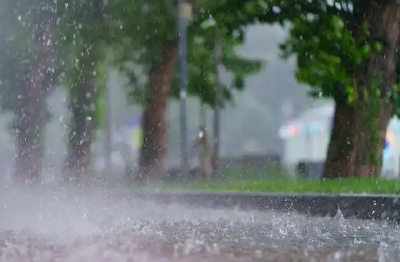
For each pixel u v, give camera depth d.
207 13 37.81
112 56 42.25
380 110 27.67
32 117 40.47
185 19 39.38
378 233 12.66
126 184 22.72
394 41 28.08
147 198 19.38
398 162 41.56
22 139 39.69
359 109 27.56
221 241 10.97
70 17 39.47
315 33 30.06
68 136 39.06
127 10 39.38
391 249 10.10
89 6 39.22
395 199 15.50
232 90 50.81
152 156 38.25
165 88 40.47
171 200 19.12
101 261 8.52
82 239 10.76
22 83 40.81
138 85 45.34
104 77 49.34
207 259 8.81
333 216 16.41
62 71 40.50
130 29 39.72
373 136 27.36
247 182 24.17
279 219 15.55
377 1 28.08
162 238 11.19
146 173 35.88
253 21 33.28
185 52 42.34
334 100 28.53
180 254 9.23
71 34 39.56
